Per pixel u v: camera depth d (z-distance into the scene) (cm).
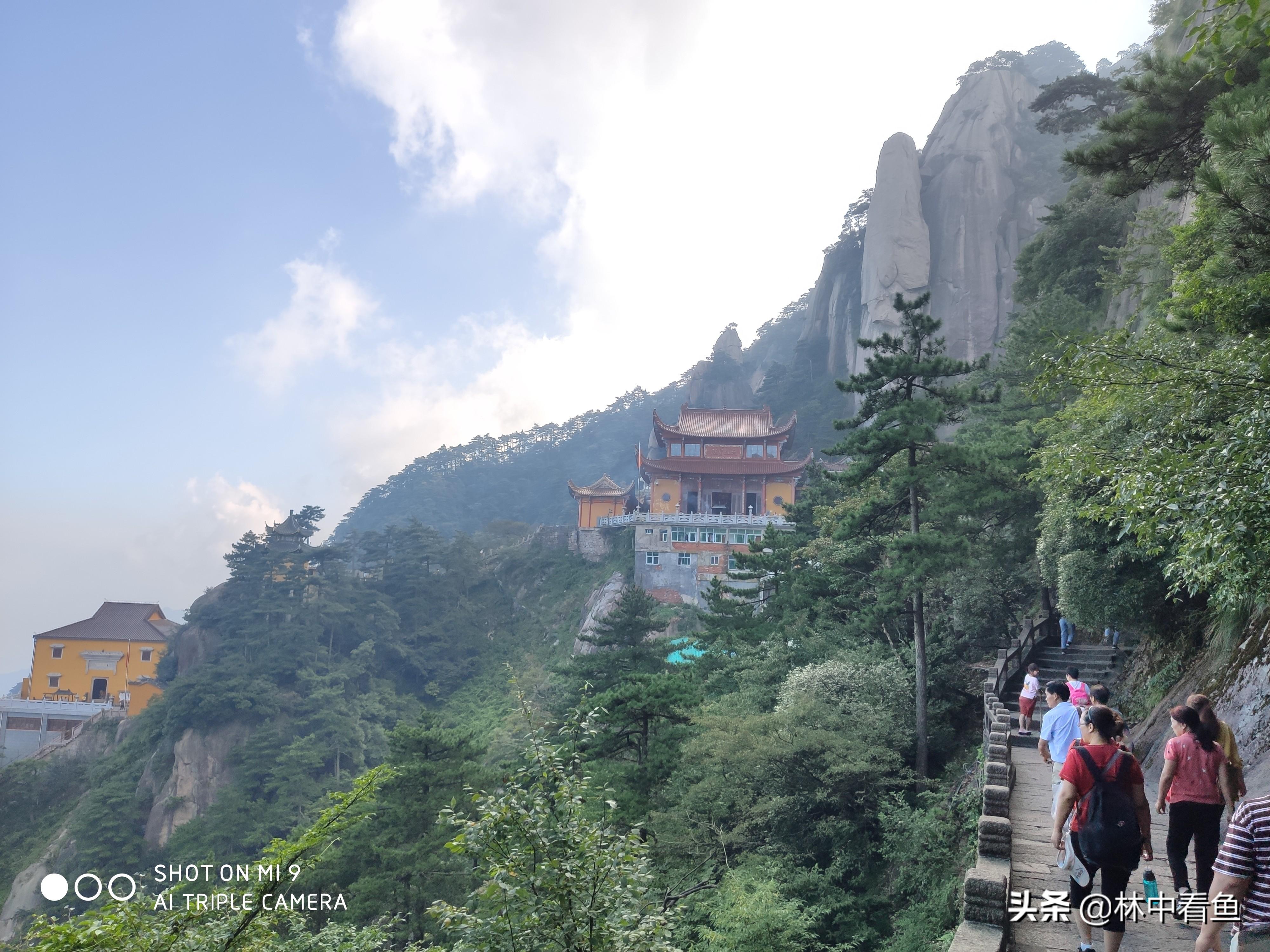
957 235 11706
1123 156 1456
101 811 7188
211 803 7469
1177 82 1354
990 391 3734
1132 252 3241
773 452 9781
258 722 7944
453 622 10044
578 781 880
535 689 7181
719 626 4112
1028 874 1040
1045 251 4934
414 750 3094
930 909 1691
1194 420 996
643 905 866
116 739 8875
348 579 10256
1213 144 1127
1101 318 4194
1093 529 2027
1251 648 1297
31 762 8538
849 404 12681
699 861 2088
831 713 2484
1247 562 883
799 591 3603
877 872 2133
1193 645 1795
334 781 7094
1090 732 776
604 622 4378
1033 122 12544
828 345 14012
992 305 11331
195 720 7800
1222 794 821
